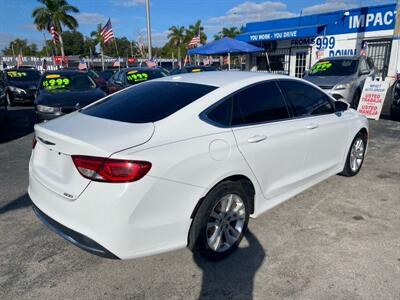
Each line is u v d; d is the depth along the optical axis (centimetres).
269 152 335
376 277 286
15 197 453
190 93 319
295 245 335
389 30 1460
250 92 339
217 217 300
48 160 291
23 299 266
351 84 1044
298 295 268
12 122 1027
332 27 1680
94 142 253
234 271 298
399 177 516
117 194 242
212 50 1419
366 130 520
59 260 315
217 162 287
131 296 270
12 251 329
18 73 1474
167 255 321
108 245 248
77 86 910
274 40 1952
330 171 454
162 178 255
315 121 402
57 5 4703
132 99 337
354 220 384
